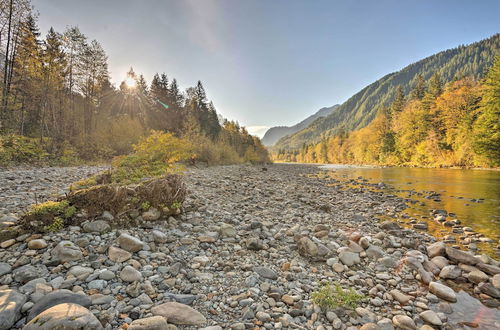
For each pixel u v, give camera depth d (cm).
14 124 2216
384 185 1939
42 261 382
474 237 738
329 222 843
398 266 518
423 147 4806
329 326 323
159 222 609
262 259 511
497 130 3192
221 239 588
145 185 630
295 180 2273
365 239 602
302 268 479
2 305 267
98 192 550
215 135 5981
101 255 422
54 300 288
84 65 2589
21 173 1164
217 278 418
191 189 1133
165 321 280
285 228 727
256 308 343
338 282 444
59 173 1259
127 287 350
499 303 402
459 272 487
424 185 1931
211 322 310
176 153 1297
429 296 412
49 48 2189
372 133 7206
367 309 367
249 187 1471
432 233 796
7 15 2033
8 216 503
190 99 6284
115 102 4891
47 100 2303
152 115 5119
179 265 431
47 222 466
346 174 3162
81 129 2770
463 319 362
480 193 1537
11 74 2186
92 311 294
